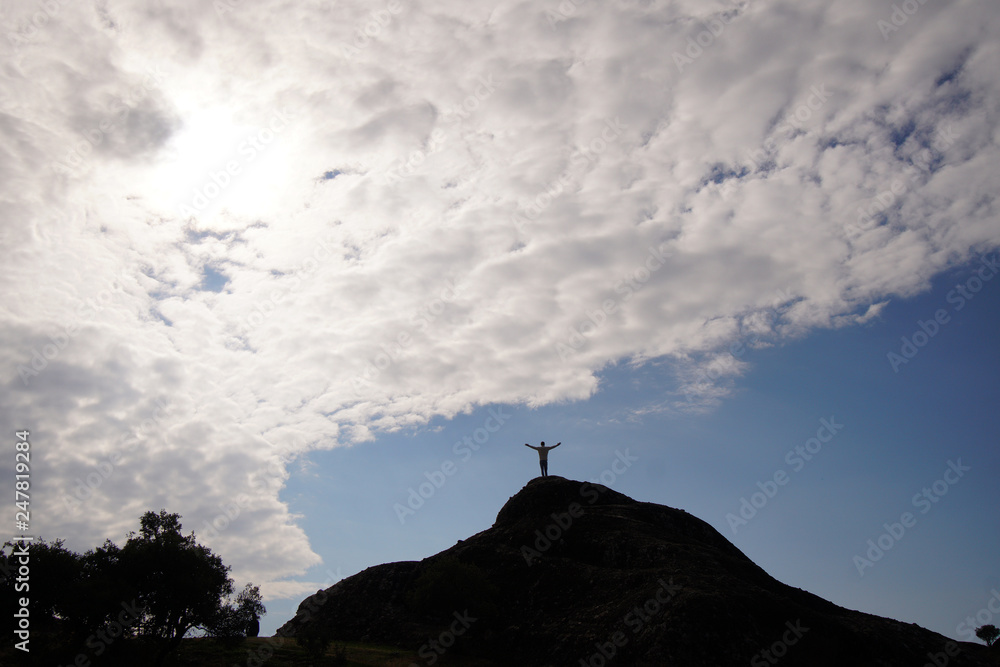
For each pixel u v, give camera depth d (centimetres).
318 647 6881
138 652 5741
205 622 6159
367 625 8294
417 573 8956
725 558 8188
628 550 8319
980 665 6378
